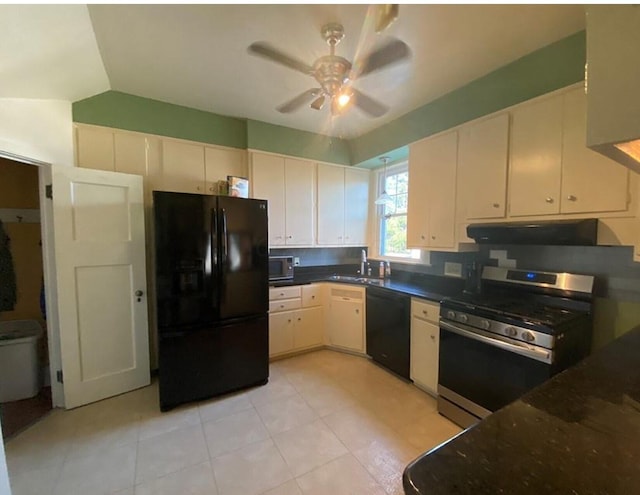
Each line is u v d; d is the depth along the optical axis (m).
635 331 1.47
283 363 2.99
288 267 3.27
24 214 2.63
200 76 2.20
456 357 2.02
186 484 1.55
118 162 2.49
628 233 1.49
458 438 0.68
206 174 2.86
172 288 2.19
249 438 1.90
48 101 2.13
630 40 0.59
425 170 2.60
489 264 2.38
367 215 3.80
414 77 2.17
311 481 1.57
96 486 1.53
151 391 2.48
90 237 2.26
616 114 0.62
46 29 1.47
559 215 1.74
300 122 3.07
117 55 1.93
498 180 2.04
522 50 1.84
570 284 1.87
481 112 2.18
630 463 0.59
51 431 1.96
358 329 3.09
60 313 2.16
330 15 1.54
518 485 0.54
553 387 0.91
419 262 3.10
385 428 2.00
